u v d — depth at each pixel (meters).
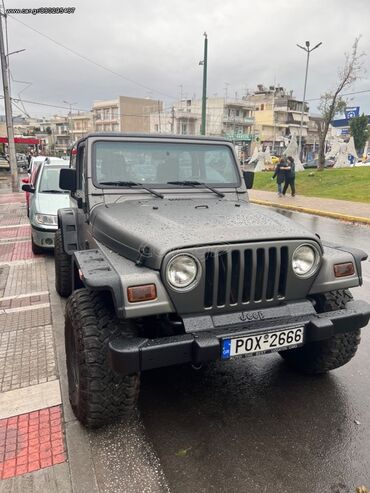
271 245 2.66
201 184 3.90
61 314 4.91
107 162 3.66
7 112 19.86
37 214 7.40
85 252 2.94
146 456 2.64
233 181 4.07
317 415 3.04
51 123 94.00
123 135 3.75
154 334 2.76
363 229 10.75
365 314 2.87
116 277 2.40
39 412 3.06
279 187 17.39
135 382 2.67
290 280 2.76
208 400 3.24
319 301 3.14
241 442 2.77
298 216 13.10
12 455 2.65
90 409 2.64
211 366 3.74
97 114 77.75
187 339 2.43
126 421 2.97
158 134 3.89
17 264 7.17
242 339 2.52
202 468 2.54
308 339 2.72
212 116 65.12
